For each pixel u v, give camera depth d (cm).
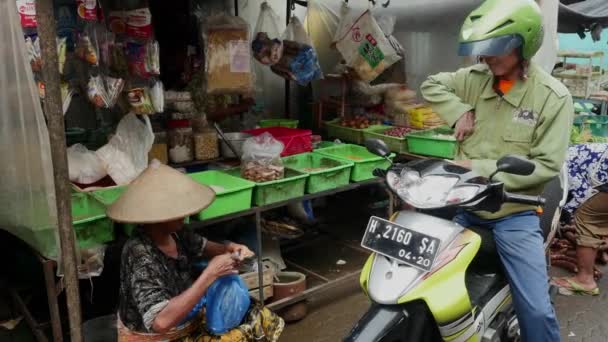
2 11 204
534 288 212
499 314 228
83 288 334
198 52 354
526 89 221
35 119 213
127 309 195
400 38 462
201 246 225
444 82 253
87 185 282
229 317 202
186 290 188
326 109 488
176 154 338
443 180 193
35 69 233
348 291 364
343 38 422
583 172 366
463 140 246
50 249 232
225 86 338
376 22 409
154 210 188
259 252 300
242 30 339
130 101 281
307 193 325
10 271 328
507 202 201
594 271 389
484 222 232
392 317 182
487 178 194
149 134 296
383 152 212
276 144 318
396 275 184
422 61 450
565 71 809
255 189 297
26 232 233
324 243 428
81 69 269
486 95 234
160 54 360
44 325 286
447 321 185
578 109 705
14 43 207
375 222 196
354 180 349
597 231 358
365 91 455
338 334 310
